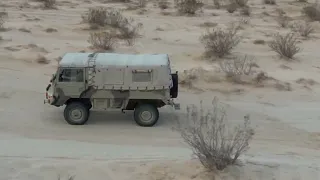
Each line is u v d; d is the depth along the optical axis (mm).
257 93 44125
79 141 32375
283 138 34406
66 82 34312
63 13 78125
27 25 66562
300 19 82938
